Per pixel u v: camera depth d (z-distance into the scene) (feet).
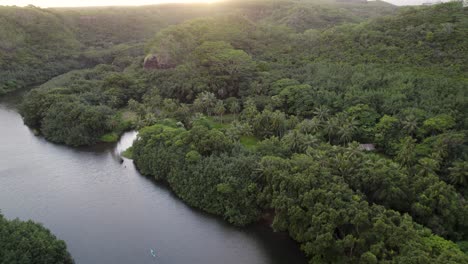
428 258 224.53
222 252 298.97
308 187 284.82
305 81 586.86
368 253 237.45
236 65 649.20
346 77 561.02
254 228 324.80
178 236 317.83
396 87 496.23
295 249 299.79
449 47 547.90
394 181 304.91
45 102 583.17
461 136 373.20
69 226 332.19
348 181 312.71
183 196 368.07
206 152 384.88
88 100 609.83
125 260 291.38
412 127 415.64
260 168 331.98
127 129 572.92
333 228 257.34
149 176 420.36
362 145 440.04
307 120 458.09
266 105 539.29
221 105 538.47
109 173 431.43
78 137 510.99
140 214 349.41
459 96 443.32
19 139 539.70
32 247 257.14
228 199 338.34
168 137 430.61
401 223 255.91
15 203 368.48
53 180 415.03
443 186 296.10
